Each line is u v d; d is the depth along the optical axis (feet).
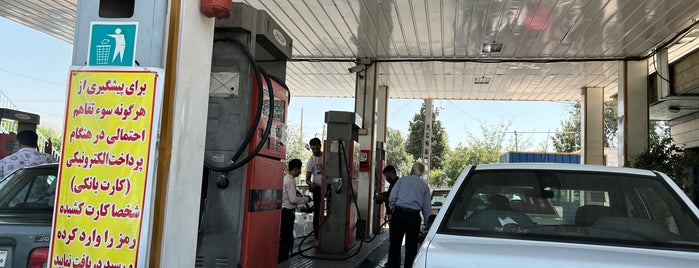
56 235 9.24
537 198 11.20
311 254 30.14
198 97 10.44
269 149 15.80
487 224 10.60
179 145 9.75
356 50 40.19
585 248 9.17
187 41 9.93
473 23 32.35
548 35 34.19
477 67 44.09
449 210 11.05
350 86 55.72
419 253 9.14
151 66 9.55
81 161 9.33
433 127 188.96
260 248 15.43
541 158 74.95
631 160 37.47
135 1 9.75
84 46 9.78
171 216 9.50
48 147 36.78
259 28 14.98
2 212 12.81
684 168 34.71
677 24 31.37
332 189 30.86
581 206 10.98
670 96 35.99
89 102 9.46
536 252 8.69
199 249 14.33
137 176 9.14
